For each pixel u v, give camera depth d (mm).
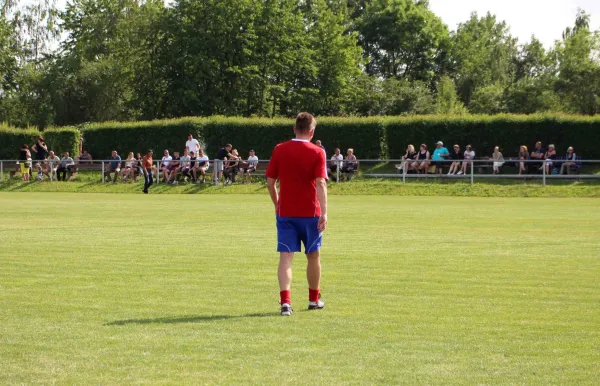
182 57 69188
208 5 69938
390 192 37469
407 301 9000
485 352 6570
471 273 11188
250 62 70812
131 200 32031
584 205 28344
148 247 14383
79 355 6438
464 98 104125
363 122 47062
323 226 8406
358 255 13266
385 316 8117
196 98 68062
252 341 6949
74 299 9070
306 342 6910
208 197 34594
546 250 14047
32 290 9688
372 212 24500
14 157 50719
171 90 71000
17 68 77250
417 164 39875
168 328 7480
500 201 31281
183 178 40875
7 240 15633
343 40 79375
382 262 12375
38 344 6816
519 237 16406
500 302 8938
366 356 6414
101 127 49938
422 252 13703
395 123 46906
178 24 69938
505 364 6172
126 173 42125
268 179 8594
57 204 28891
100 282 10328
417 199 33062
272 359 6312
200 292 9570
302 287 10070
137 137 49375
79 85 78438
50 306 8625
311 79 77062
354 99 79062
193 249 14055
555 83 78812
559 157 42000
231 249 14062
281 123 47969
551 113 47156
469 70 105875
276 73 74500
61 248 14211
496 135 45375
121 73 78562
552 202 30531
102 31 83188
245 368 6039
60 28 76250
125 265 11953
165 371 5949
